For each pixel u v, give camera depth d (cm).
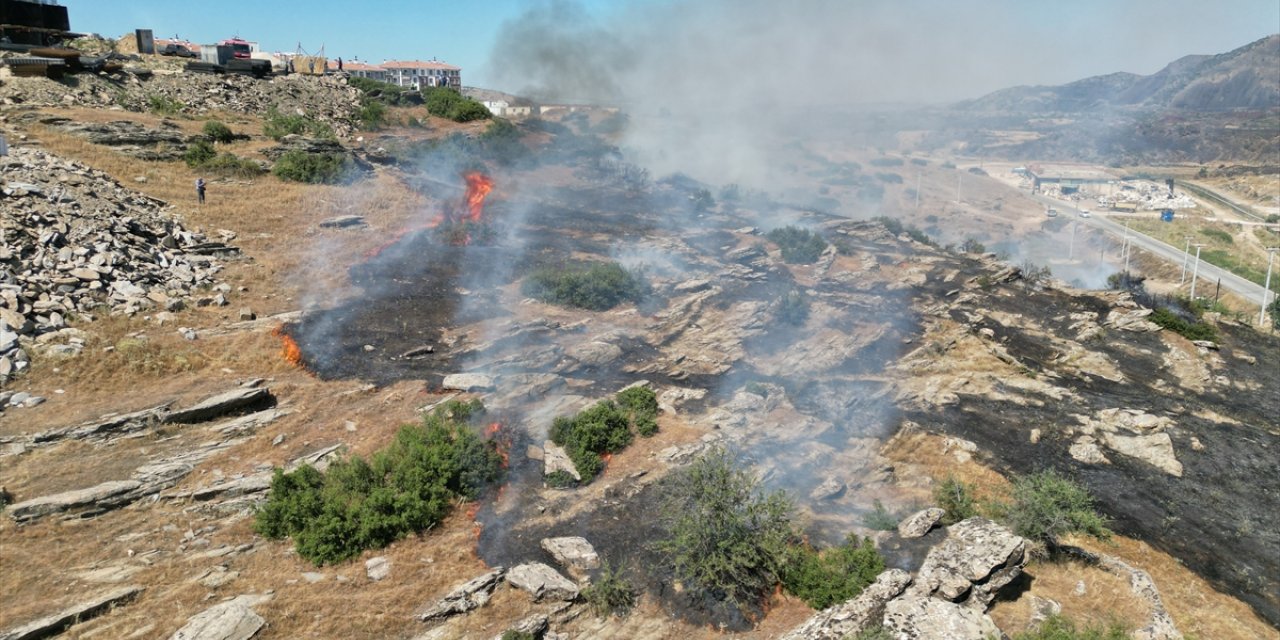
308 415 2352
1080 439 3341
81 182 3362
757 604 1853
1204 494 3039
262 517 1838
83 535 1706
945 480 2712
